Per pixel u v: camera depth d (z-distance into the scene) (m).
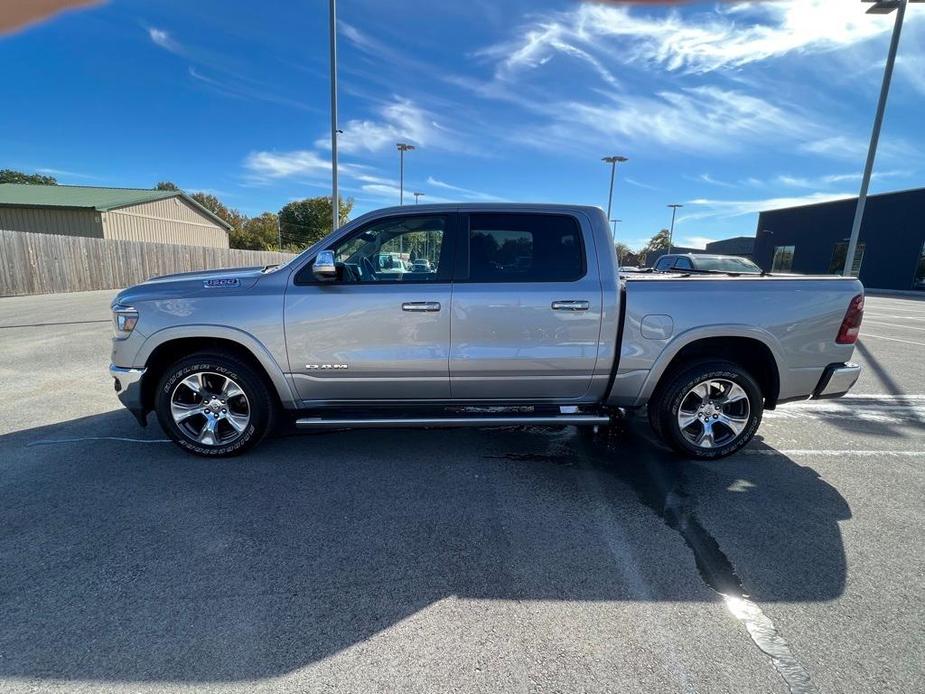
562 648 2.09
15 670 1.93
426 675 1.95
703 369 3.90
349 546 2.81
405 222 3.87
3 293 15.39
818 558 2.76
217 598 2.37
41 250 16.58
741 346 4.11
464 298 3.71
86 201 24.80
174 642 2.09
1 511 3.11
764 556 2.78
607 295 3.78
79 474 3.65
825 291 3.88
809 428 4.96
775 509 3.30
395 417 3.90
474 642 2.12
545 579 2.55
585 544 2.87
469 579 2.54
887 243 29.09
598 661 2.03
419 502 3.32
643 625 2.23
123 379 3.81
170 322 3.74
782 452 4.31
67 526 2.96
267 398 3.93
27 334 9.19
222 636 2.13
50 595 2.36
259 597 2.38
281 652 2.05
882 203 29.17
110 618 2.22
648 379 3.88
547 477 3.74
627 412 4.22
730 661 2.03
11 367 6.79
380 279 3.80
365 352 3.77
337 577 2.54
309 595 2.40
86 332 9.42
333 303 3.71
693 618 2.28
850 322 3.90
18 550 2.71
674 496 3.47
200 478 3.62
